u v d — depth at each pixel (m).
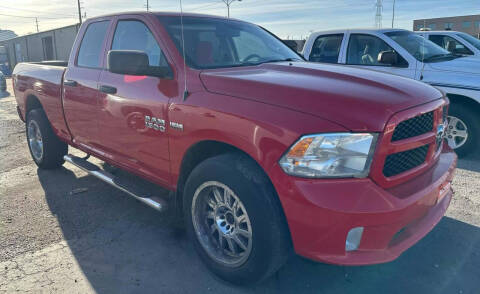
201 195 2.74
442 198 2.71
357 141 2.12
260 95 2.44
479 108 5.29
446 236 3.31
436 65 5.59
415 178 2.46
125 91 3.29
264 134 2.26
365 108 2.20
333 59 6.73
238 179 2.38
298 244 2.25
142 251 3.14
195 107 2.66
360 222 2.08
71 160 4.29
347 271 2.87
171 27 3.30
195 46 3.19
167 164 3.03
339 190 2.10
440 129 2.71
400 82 2.72
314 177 2.13
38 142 5.08
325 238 2.15
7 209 3.93
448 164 2.81
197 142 2.69
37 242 3.28
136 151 3.32
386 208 2.09
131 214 3.81
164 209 3.01
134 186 3.39
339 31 6.74
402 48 5.93
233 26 3.83
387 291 2.63
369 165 2.15
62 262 2.98
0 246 3.21
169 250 3.16
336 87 2.44
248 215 2.38
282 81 2.56
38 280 2.75
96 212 3.86
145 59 2.95
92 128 3.86
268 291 2.64
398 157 2.31
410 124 2.37
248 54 3.53
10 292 2.61
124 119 3.34
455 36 7.38
